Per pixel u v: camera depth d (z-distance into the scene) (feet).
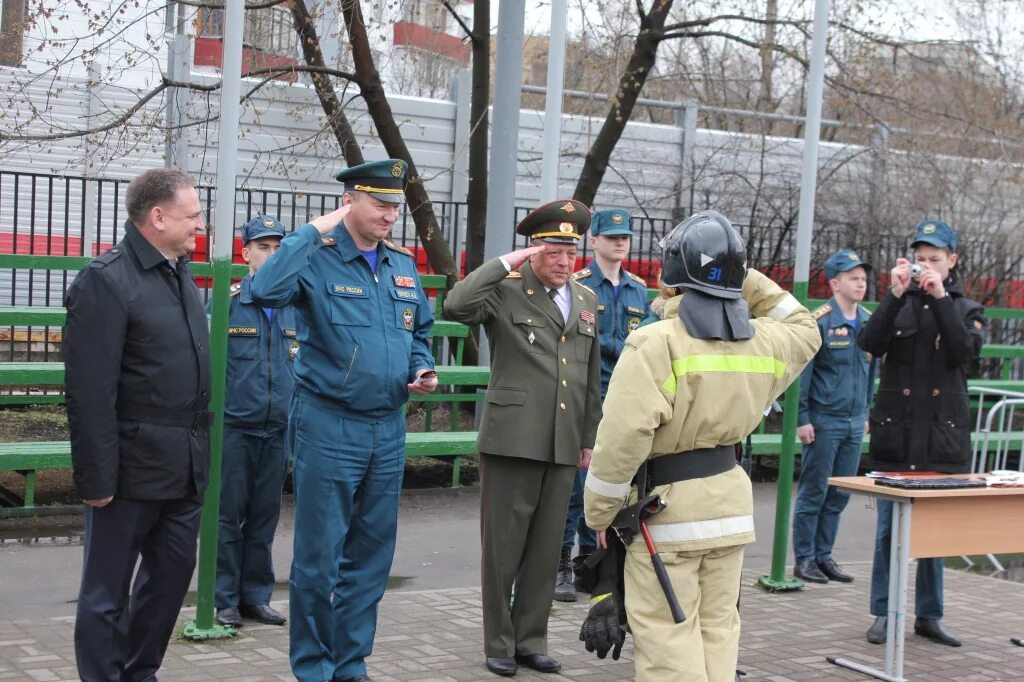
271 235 19.65
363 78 36.06
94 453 13.51
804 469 24.85
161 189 14.02
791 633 20.89
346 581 16.52
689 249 13.35
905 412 20.21
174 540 14.64
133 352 13.96
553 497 18.19
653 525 13.39
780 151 47.70
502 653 17.78
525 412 17.90
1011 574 28.37
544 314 18.33
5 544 24.43
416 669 17.76
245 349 19.39
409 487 32.81
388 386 16.03
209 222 33.53
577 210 18.24
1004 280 49.62
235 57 17.61
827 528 25.12
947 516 18.25
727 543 13.42
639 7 39.37
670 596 13.15
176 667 17.08
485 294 17.43
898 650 17.98
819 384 24.57
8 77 36.35
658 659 13.08
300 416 16.03
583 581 13.98
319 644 16.08
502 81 30.94
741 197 47.01
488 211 31.37
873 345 20.31
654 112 62.95
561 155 43.45
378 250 16.56
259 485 19.62
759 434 37.06
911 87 48.80
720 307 13.42
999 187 48.91
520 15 30.86
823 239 48.08
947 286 20.53
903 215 48.24
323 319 15.83
